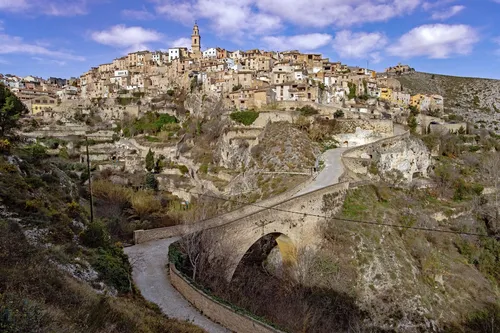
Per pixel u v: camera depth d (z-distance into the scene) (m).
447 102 192.88
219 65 140.75
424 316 38.56
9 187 26.41
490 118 166.38
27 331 11.03
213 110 108.56
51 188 32.81
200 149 90.88
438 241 53.22
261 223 36.88
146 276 28.50
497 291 48.47
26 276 16.42
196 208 52.16
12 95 40.97
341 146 82.62
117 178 76.88
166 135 109.31
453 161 86.62
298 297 35.34
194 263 29.42
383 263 42.25
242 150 78.75
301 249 40.31
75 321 14.18
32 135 101.38
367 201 51.84
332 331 33.00
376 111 110.19
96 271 23.44
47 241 23.47
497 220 62.12
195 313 23.44
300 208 41.38
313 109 92.88
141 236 37.12
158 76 155.00
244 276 37.59
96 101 145.00
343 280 38.88
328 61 158.75
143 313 19.95
